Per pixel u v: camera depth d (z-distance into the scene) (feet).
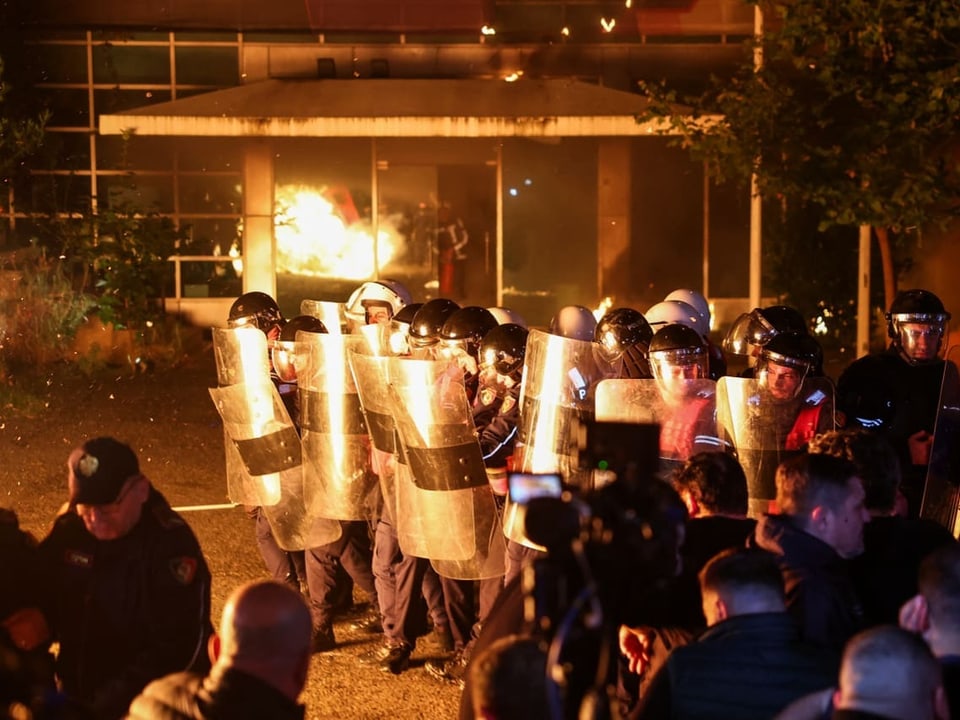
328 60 74.95
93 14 44.52
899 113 42.98
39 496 34.60
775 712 10.70
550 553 8.83
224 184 75.72
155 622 12.53
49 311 60.95
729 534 13.35
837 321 69.62
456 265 76.84
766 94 47.70
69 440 43.37
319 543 21.88
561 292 76.89
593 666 8.64
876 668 9.00
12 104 66.33
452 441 18.92
